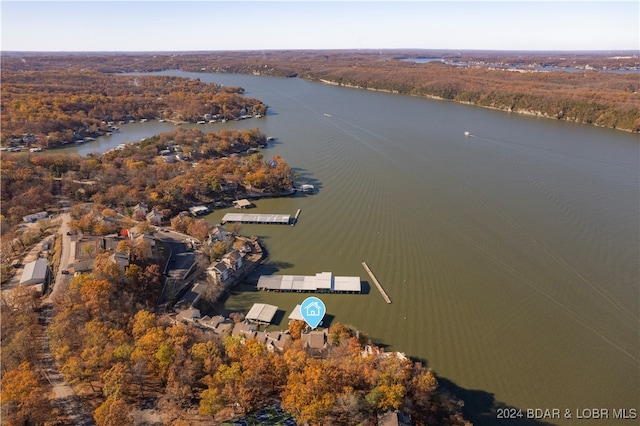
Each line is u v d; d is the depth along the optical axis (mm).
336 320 100625
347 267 121312
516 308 104625
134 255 108188
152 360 73562
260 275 117312
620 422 75562
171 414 67625
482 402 79438
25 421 61719
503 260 124062
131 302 92625
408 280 115250
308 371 70688
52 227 131875
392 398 67000
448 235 137750
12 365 71125
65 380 72000
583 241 133125
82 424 64750
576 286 112500
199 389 72812
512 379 84688
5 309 87250
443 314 102688
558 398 80438
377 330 97688
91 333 76625
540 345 93250
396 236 137375
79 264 105312
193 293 104625
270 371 74688
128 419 62625
